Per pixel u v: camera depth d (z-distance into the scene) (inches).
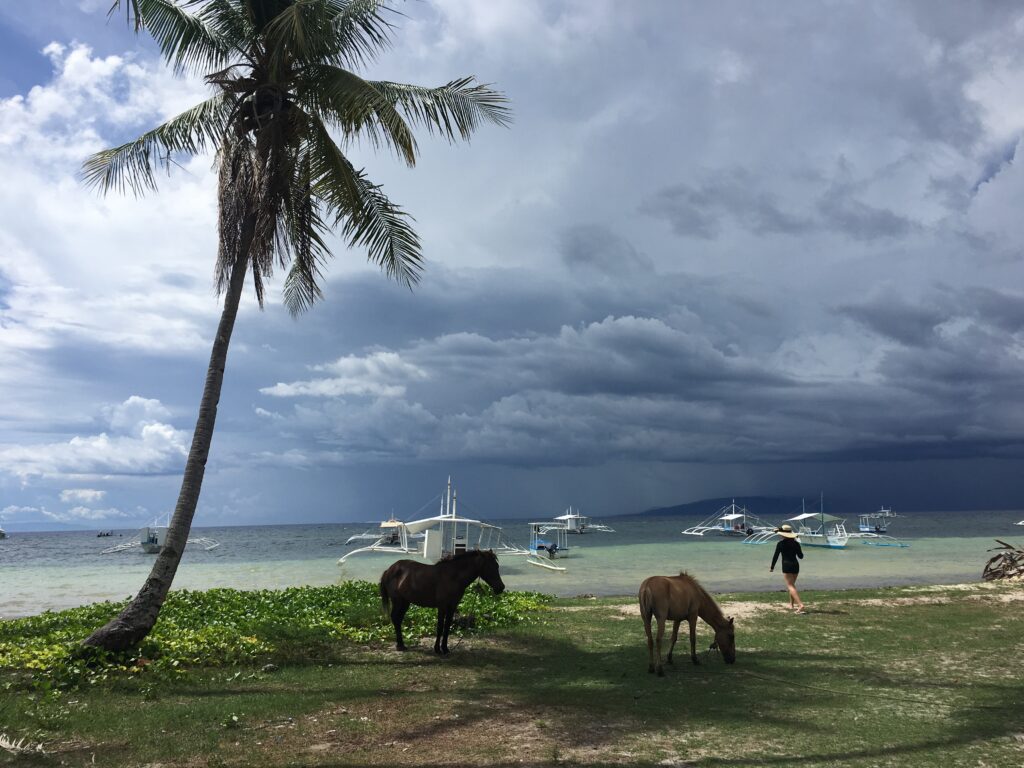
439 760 249.0
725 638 418.6
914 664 415.5
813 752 253.0
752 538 3503.9
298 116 510.6
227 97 523.8
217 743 269.4
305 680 384.5
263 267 523.8
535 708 319.9
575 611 694.5
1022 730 278.5
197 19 535.8
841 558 1984.5
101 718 300.7
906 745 259.9
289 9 462.0
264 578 1485.0
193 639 466.0
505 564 1782.7
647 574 1503.4
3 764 239.5
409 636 526.0
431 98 564.4
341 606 628.1
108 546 4207.7
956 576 1362.0
